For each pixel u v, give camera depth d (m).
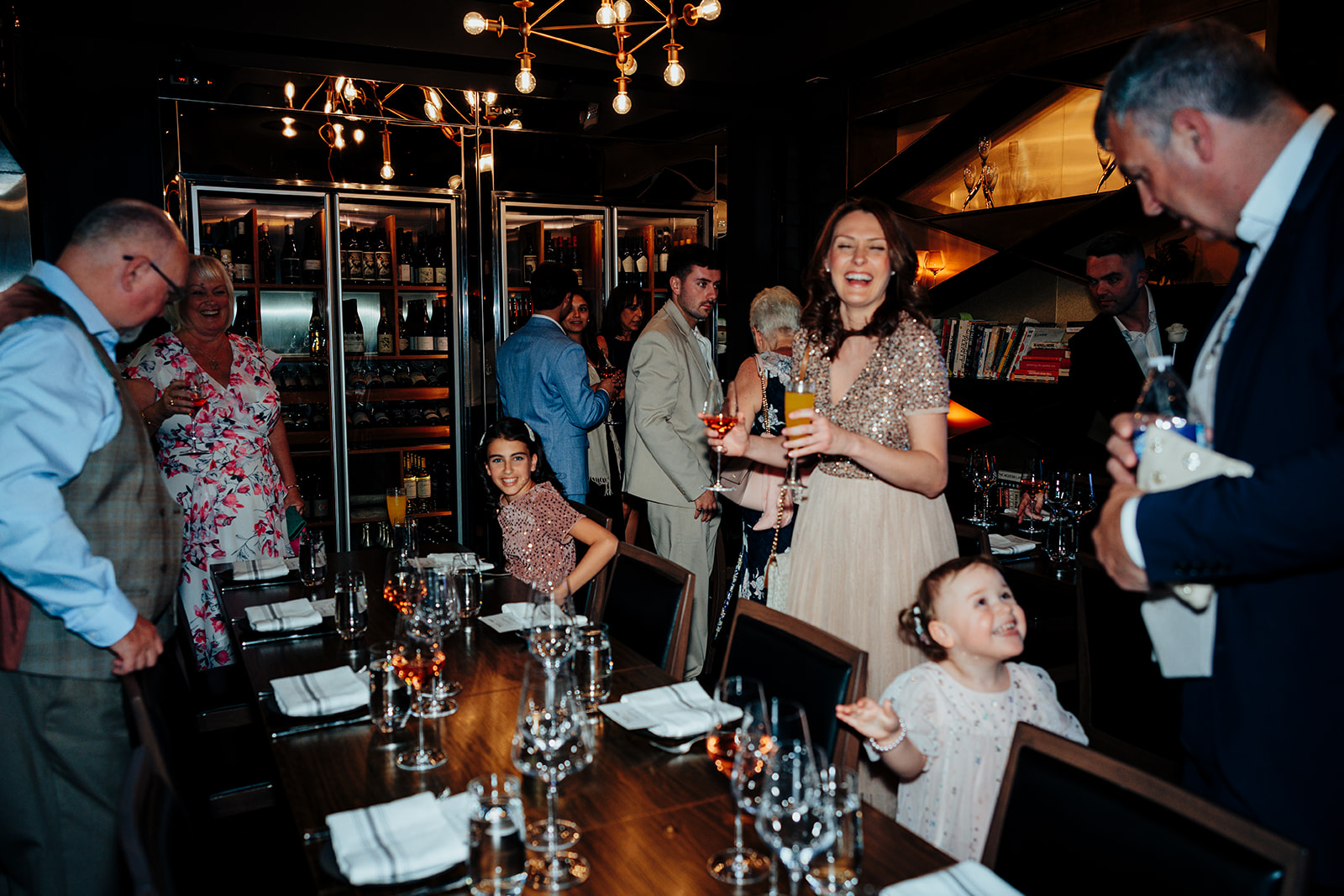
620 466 4.86
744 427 2.23
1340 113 1.18
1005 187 4.63
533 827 1.32
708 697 1.76
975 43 4.62
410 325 5.20
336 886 1.19
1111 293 3.32
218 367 3.33
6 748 1.93
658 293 5.77
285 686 1.83
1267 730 1.22
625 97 3.96
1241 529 1.11
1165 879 1.12
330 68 5.01
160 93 4.38
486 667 2.01
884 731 1.56
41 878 1.99
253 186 4.60
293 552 3.55
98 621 1.83
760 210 6.09
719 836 1.29
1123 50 3.91
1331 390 1.15
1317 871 1.20
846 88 5.61
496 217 5.16
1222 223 1.28
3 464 1.74
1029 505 3.41
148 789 1.25
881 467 1.96
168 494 2.17
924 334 2.06
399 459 5.20
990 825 1.38
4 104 3.24
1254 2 3.34
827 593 2.18
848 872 1.12
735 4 5.20
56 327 1.85
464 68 5.23
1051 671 2.89
